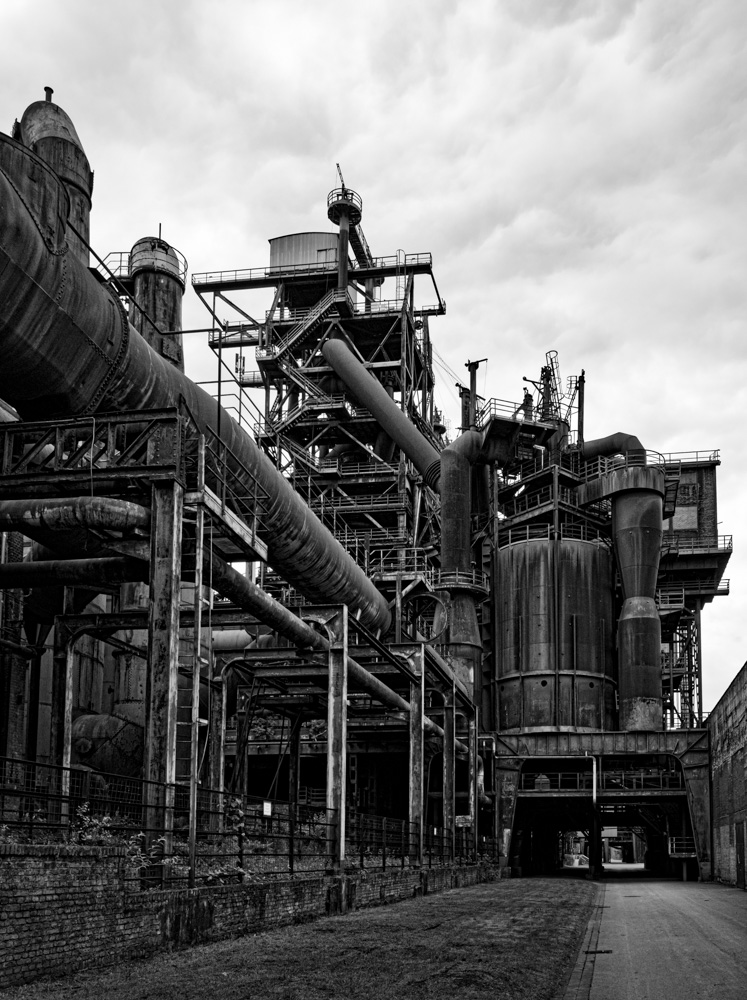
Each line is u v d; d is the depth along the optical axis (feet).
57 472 73.61
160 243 153.28
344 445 261.65
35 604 116.98
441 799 221.66
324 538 119.34
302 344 254.06
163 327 150.10
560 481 256.11
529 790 212.02
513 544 251.39
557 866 297.53
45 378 75.31
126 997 44.06
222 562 88.69
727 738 172.65
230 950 61.62
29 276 68.64
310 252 253.44
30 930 46.78
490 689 250.78
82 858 51.70
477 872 173.58
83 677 166.91
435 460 219.41
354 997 45.91
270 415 252.62
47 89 106.63
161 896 59.00
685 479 284.20
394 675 147.43
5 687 111.65
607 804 222.48
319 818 154.61
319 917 88.33
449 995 46.68
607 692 243.19
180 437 73.61
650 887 163.73
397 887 117.50
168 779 67.31
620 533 238.89
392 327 243.40
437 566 244.42
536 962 58.80
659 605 254.06
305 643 110.22
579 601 244.01
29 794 50.49
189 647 127.44
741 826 156.25
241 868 75.82
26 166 69.36
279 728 191.72
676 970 59.62
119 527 75.25
